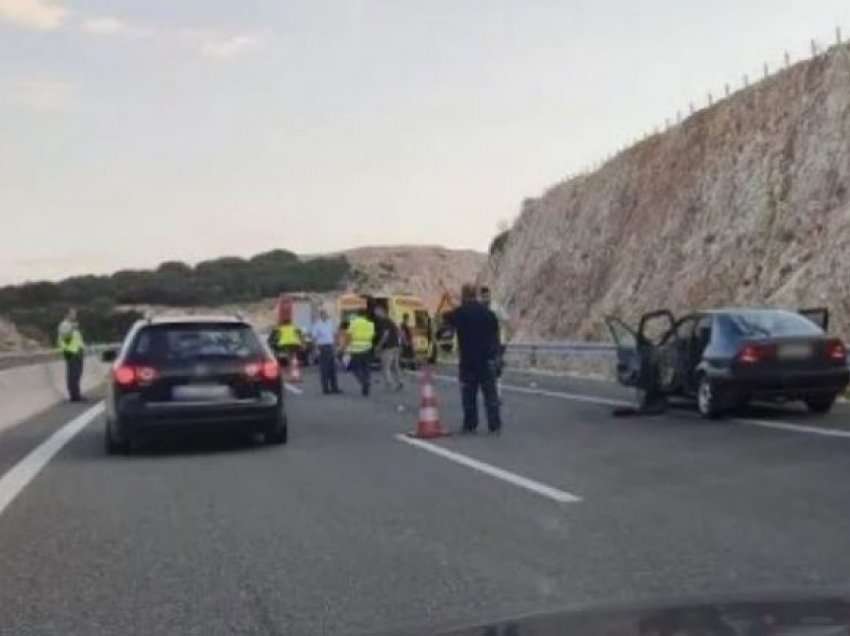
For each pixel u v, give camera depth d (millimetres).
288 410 22438
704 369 17938
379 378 35781
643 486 11312
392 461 13797
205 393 15039
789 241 33188
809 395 17703
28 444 17141
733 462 12859
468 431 17094
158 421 14844
